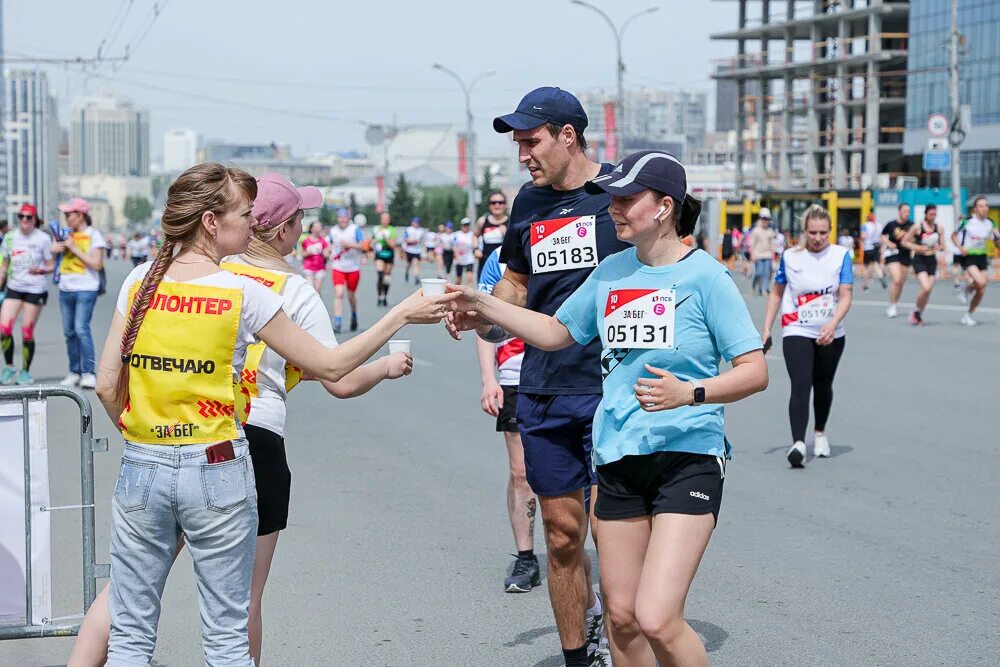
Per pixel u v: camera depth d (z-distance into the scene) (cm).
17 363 1580
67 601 599
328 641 543
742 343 391
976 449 980
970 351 1656
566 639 488
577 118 500
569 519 486
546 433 488
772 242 3103
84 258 1300
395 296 3136
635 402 402
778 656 517
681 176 405
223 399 371
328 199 16012
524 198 516
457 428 1098
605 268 424
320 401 1269
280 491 414
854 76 8438
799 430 910
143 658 379
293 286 417
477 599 606
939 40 7669
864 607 581
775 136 9100
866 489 838
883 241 2225
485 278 637
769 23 9106
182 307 371
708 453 395
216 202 376
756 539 707
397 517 768
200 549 375
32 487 488
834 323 902
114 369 378
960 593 603
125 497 372
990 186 7375
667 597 376
